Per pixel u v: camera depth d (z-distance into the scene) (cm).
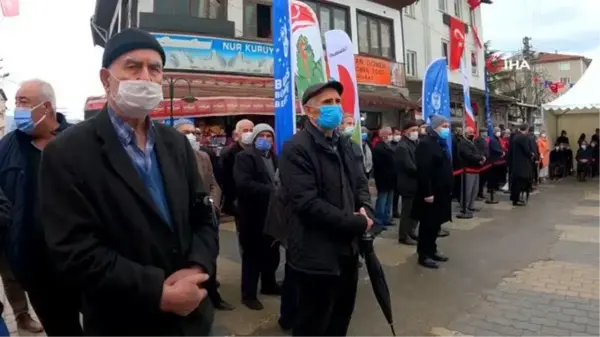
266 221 362
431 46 1975
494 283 504
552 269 550
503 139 1248
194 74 1072
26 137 273
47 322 239
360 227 269
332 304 277
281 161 282
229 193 483
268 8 1277
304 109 291
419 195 568
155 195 168
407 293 476
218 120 1078
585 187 1381
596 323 391
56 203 151
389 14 1659
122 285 146
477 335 372
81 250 146
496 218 885
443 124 565
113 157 158
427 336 372
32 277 241
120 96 162
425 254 572
